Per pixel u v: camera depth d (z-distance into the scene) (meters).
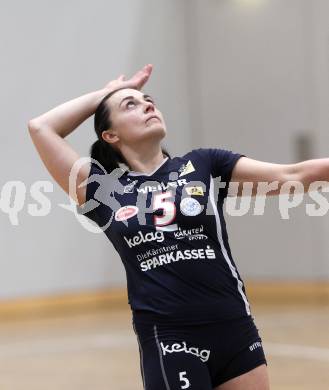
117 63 28.00
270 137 27.84
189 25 29.36
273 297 27.61
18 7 26.25
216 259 7.02
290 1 27.27
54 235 26.50
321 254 26.78
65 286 26.70
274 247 27.67
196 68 29.30
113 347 18.56
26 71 26.28
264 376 7.05
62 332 21.53
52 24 26.81
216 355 6.91
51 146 7.81
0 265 25.55
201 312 6.85
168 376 6.72
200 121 29.27
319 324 20.89
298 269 27.22
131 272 7.15
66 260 26.72
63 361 16.95
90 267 27.20
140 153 7.69
